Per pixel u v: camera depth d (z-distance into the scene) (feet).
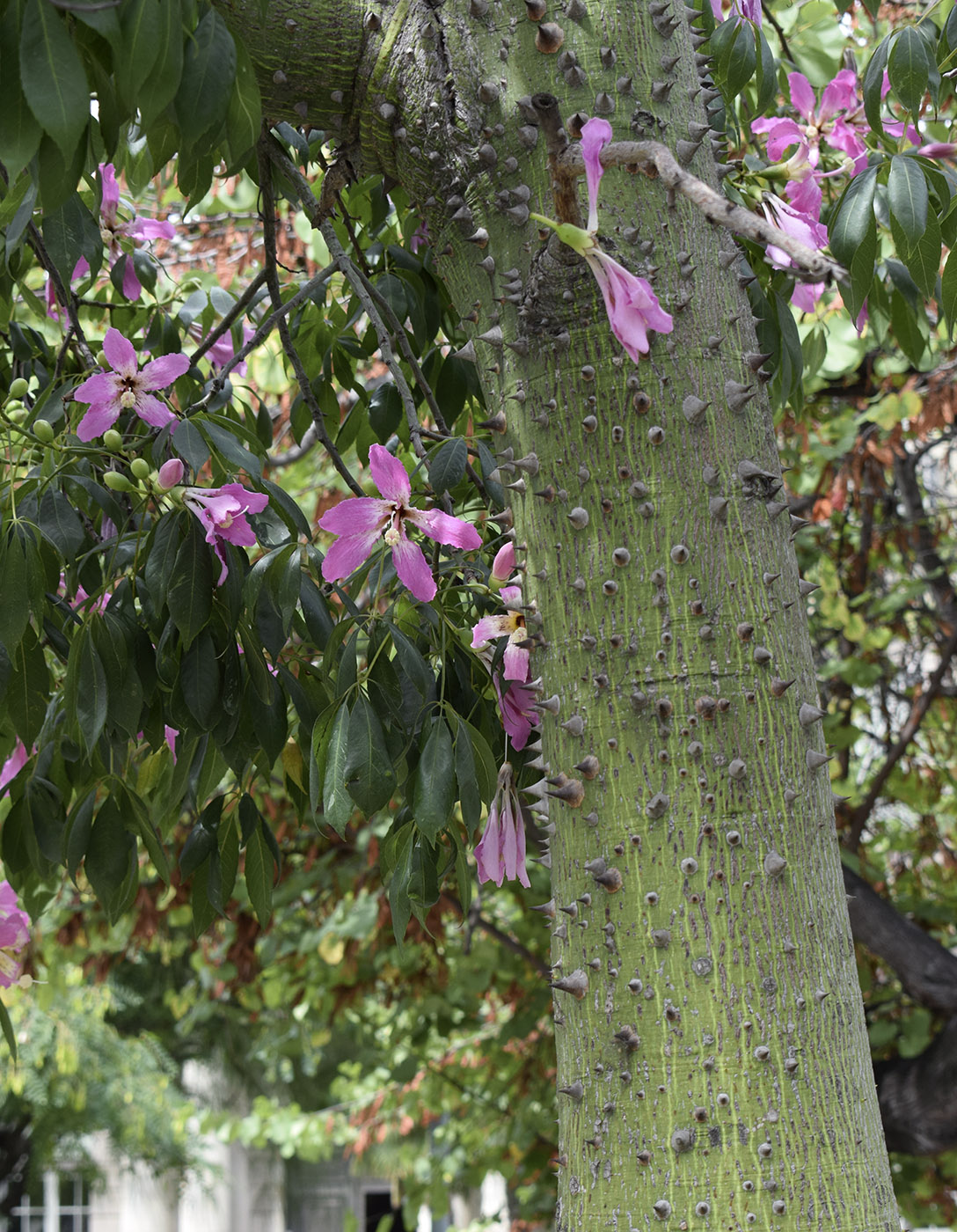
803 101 6.90
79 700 4.35
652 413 3.93
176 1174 53.31
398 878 4.41
